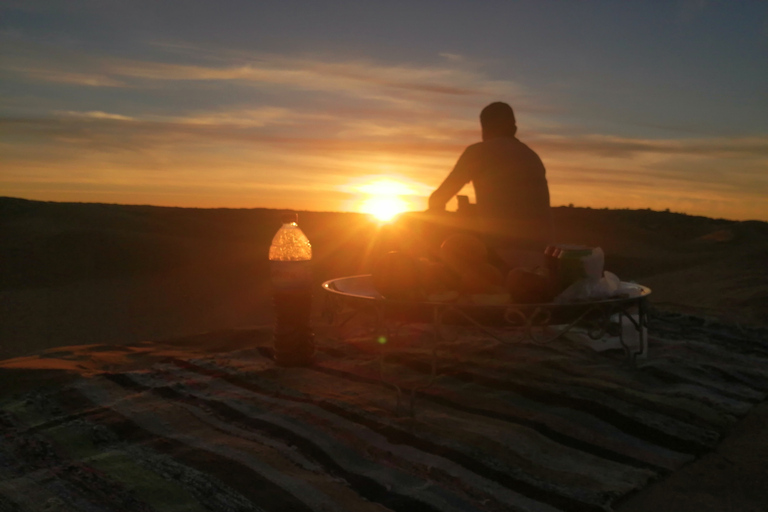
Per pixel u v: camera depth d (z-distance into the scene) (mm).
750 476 2197
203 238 11297
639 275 8562
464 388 2895
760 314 5184
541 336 3826
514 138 3818
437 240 3393
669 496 2049
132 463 2055
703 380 3150
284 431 2348
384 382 2627
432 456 2166
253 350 3590
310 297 3303
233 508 1790
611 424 2510
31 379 2975
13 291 7504
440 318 2490
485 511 1845
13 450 2189
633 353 3244
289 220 3289
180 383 2914
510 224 3535
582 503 1889
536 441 2318
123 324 6129
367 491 1947
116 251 9664
